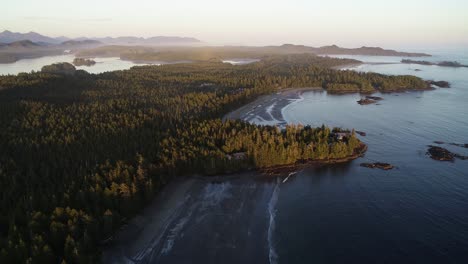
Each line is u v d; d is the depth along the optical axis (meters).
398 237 79.88
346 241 78.44
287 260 72.31
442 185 104.06
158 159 105.12
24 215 73.81
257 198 96.94
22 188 85.62
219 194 98.56
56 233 69.38
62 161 98.75
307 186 104.19
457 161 121.00
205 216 87.38
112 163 99.19
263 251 74.81
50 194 81.88
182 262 71.44
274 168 114.62
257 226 83.62
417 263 71.62
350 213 89.62
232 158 109.88
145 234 79.81
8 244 63.84
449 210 90.62
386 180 107.69
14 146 109.12
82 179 88.81
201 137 123.38
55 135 120.25
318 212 90.19
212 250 75.00
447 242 78.00
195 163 106.88
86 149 108.38
